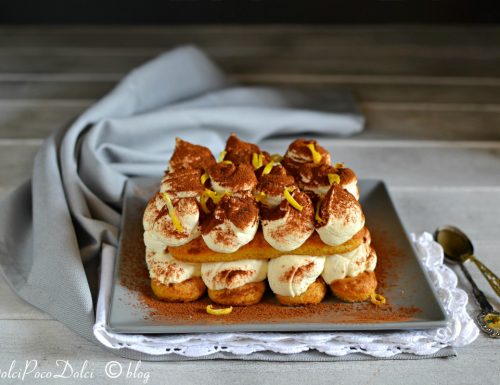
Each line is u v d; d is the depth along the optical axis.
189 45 0.80
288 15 1.07
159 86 0.74
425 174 0.68
